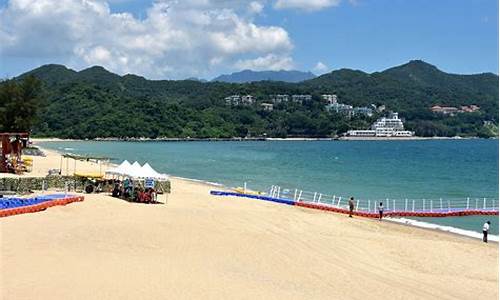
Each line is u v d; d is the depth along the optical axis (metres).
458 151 180.88
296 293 18.66
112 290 17.42
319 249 26.73
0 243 23.00
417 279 22.55
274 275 21.09
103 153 135.75
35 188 42.28
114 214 32.22
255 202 45.50
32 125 99.81
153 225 29.05
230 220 33.47
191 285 18.58
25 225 27.05
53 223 28.03
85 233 25.95
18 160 52.75
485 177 87.50
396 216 45.28
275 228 32.06
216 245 25.62
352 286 20.44
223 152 157.12
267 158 131.38
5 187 40.97
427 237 33.25
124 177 45.44
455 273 24.22
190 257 22.92
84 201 36.38
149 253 23.12
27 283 17.66
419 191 66.75
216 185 62.91
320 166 106.88
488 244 31.56
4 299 16.08
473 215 48.28
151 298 16.91
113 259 21.52
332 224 35.81
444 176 88.75
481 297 20.42
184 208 37.94
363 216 42.94
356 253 26.56
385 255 26.70
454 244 30.36
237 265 22.17
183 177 78.56
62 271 19.25
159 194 46.62
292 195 57.78
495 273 24.42
